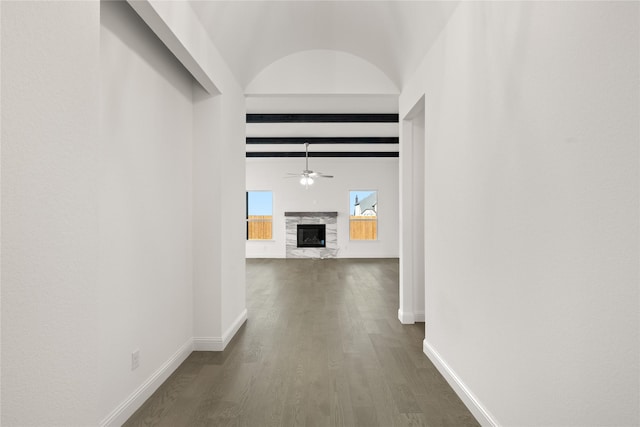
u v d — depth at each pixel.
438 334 2.84
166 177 2.71
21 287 0.97
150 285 2.44
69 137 1.14
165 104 2.69
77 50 1.17
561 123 1.37
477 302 2.11
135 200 2.24
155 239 2.52
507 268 1.76
